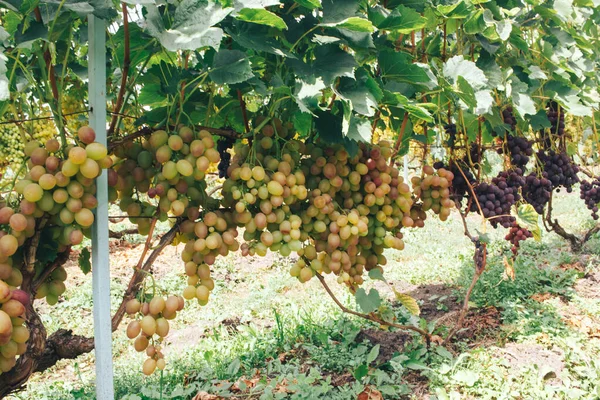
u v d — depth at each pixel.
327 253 2.85
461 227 9.26
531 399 3.93
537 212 4.68
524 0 4.12
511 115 4.05
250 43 2.20
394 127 3.55
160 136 2.15
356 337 5.16
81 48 3.55
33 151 1.86
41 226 1.90
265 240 2.48
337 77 2.56
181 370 4.82
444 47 3.65
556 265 6.71
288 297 6.55
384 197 2.92
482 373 4.29
